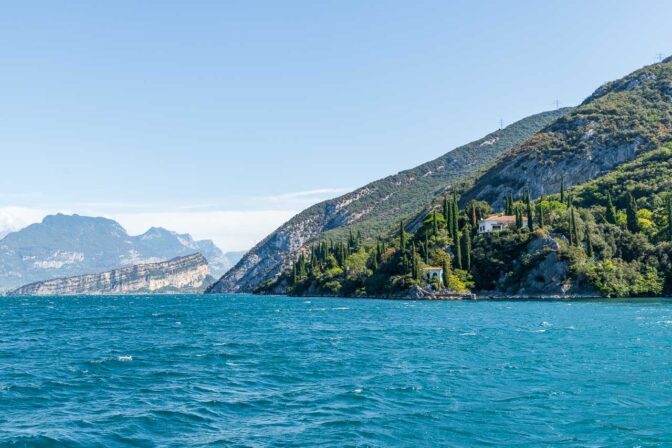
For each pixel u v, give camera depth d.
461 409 28.34
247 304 175.50
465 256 177.88
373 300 176.00
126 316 117.69
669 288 154.00
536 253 161.75
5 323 98.44
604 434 24.12
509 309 110.25
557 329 66.19
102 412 28.62
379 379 36.31
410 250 187.38
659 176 198.25
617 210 190.88
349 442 23.31
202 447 22.89
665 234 163.38
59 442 23.66
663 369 38.34
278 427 25.61
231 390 33.75
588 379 35.16
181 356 48.19
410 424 25.80
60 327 86.81
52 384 36.00
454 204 181.88
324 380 36.44
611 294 150.62
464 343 54.19
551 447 22.61
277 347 53.75
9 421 27.11
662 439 23.41
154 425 26.19
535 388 32.81
